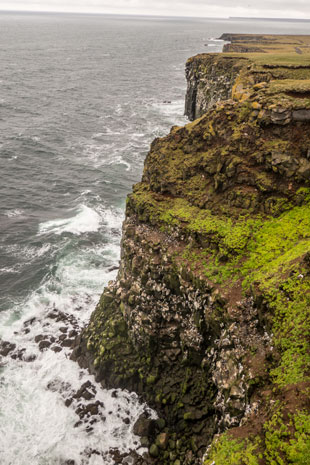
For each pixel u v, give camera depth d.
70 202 52.84
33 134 78.12
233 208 26.58
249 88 33.06
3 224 46.75
